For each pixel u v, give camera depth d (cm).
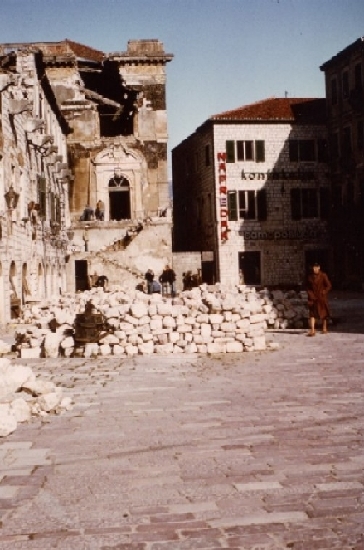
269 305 2114
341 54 4928
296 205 5069
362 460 643
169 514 515
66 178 4162
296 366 1297
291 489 564
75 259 4509
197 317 1582
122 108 5066
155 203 4869
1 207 2416
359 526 480
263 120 4991
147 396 1020
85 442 747
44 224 3325
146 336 1564
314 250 5088
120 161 4872
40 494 570
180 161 6056
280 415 858
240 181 4978
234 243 4941
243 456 671
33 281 3000
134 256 4566
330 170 5141
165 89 4891
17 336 1595
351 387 1047
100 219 4666
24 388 955
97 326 1554
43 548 458
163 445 725
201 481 595
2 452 711
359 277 4772
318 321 2158
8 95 2503
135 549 452
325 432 760
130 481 601
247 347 1576
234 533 474
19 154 2722
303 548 446
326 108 5203
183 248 6109
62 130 4531
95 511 526
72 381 1180
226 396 1003
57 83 4853
